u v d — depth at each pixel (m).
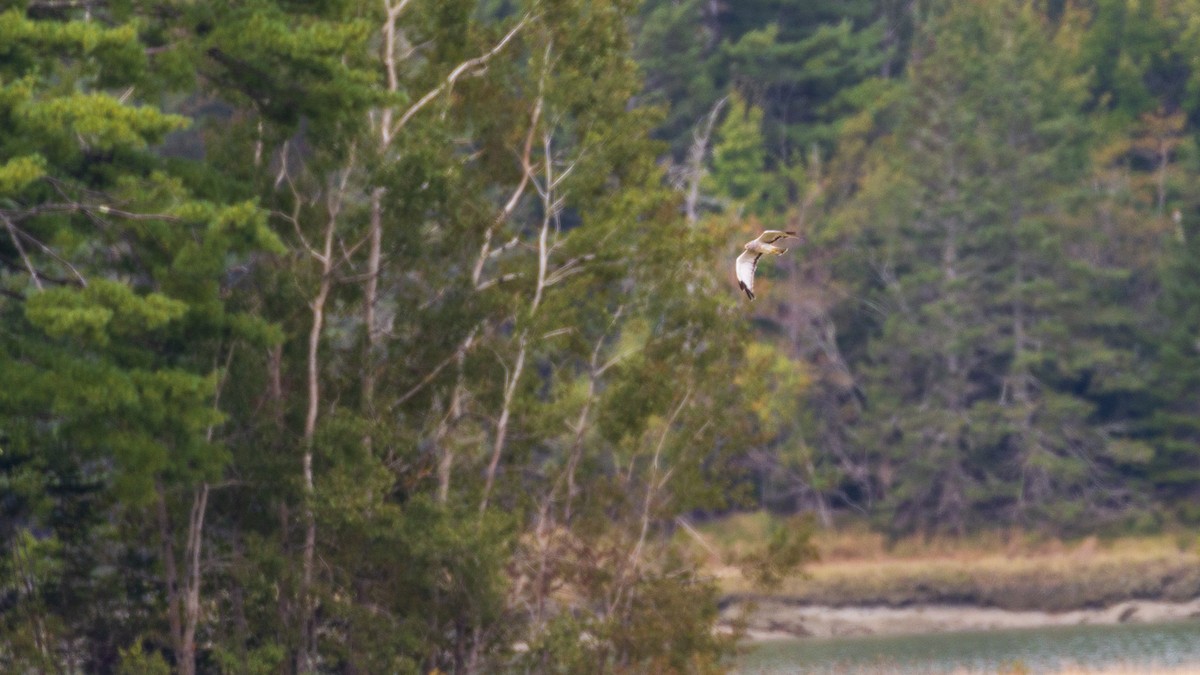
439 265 77.50
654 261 80.31
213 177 64.94
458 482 76.81
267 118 67.38
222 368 67.56
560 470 80.38
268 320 71.81
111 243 61.94
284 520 70.44
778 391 174.62
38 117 54.31
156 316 55.94
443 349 75.94
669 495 81.44
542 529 79.56
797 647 145.00
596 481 80.50
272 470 68.50
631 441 82.00
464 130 80.69
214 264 58.97
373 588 72.25
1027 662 120.88
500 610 72.88
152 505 68.75
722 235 83.38
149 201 60.00
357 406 74.06
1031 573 166.50
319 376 74.19
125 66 57.88
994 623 163.62
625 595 78.81
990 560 174.88
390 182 71.56
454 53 78.69
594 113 80.75
